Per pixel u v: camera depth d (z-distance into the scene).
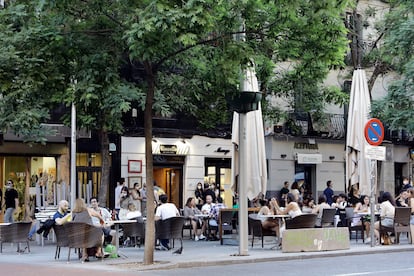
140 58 14.18
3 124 16.30
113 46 15.37
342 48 16.02
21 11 15.25
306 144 34.31
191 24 13.12
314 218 19.27
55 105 16.31
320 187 34.97
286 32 16.03
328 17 15.30
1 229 18.91
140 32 13.20
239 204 17.72
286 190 31.22
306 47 16.06
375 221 22.66
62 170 27.80
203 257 17.33
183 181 30.98
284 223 19.75
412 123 25.58
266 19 15.87
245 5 15.13
